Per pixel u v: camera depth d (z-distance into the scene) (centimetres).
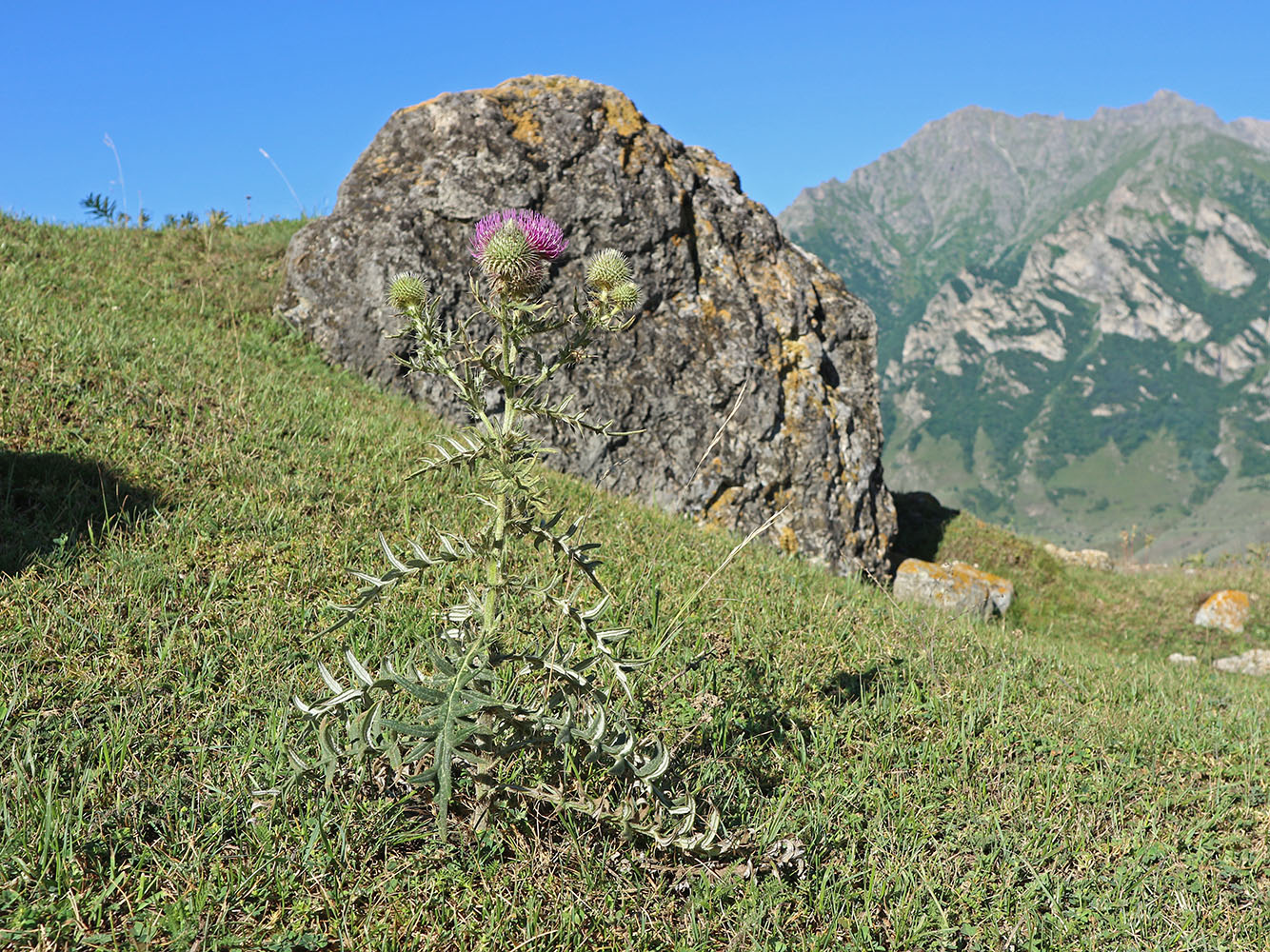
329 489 614
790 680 517
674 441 994
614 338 984
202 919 256
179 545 496
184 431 647
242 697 376
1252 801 480
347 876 284
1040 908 351
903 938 314
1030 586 1319
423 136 1046
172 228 1290
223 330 973
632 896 306
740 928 296
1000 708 535
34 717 336
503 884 296
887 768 444
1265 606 1320
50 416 605
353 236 1006
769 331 1083
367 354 989
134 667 383
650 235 1027
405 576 285
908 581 1109
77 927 246
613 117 1081
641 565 638
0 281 883
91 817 287
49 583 432
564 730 276
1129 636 1220
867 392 1199
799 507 1040
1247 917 360
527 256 293
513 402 298
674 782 352
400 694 379
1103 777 479
